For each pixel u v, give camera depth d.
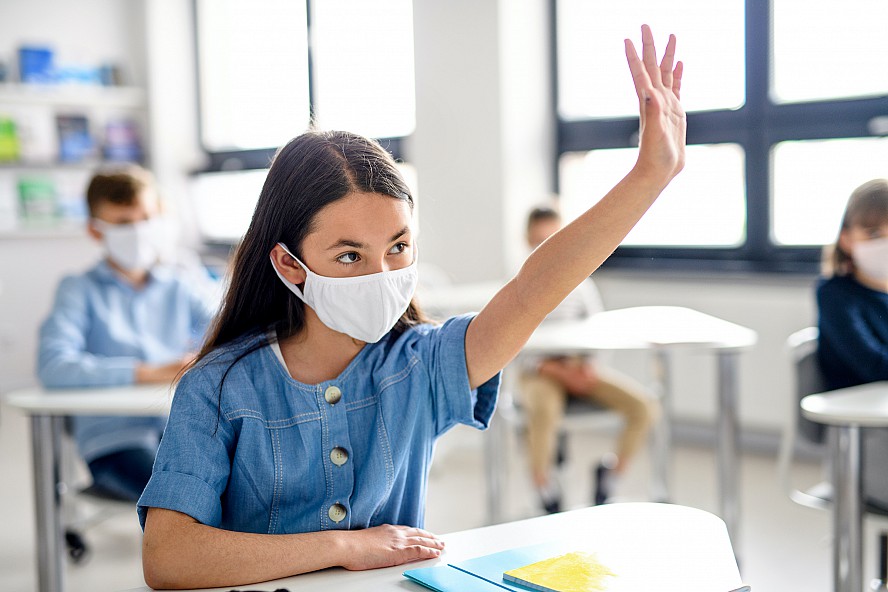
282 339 1.18
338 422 1.13
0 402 5.90
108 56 6.59
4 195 6.00
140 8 6.64
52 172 6.21
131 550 3.20
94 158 6.41
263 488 1.11
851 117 3.81
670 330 2.96
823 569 2.81
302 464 1.12
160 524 1.04
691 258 4.46
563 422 3.25
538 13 4.85
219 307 1.21
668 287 4.38
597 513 1.24
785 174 4.08
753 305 4.02
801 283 3.92
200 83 6.80
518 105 4.79
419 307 1.28
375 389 1.17
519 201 4.82
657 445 3.38
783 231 4.12
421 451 1.19
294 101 6.08
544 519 1.21
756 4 4.07
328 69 5.82
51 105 6.26
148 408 2.12
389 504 1.18
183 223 6.77
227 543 1.02
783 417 3.94
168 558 1.01
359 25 5.55
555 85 4.90
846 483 1.81
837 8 3.82
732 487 2.84
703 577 0.98
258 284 1.17
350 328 1.11
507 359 1.15
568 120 4.88
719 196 4.32
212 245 6.71
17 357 6.10
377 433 1.15
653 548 1.08
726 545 1.09
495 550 1.10
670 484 3.50
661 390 3.38
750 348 4.04
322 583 1.01
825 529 3.17
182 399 1.11
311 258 1.10
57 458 2.33
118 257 2.66
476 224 4.88
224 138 6.75
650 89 0.98
